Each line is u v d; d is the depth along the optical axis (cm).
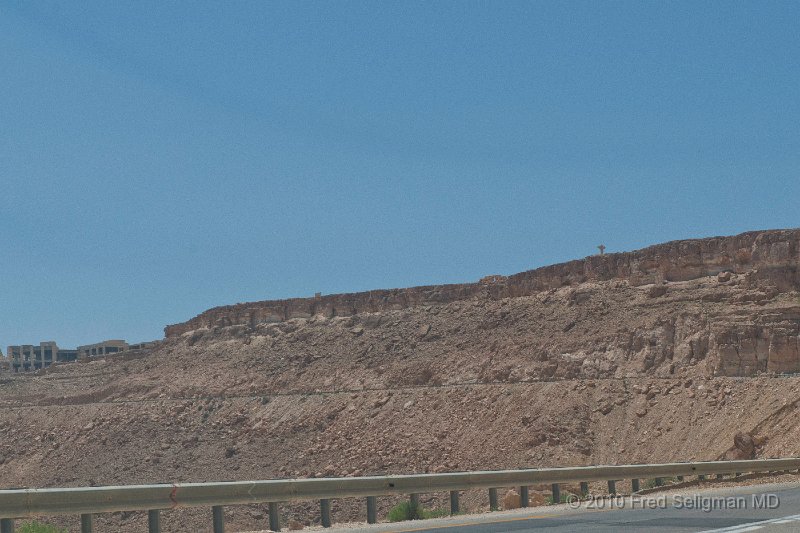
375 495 2914
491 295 10219
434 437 8088
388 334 10644
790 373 6631
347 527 2659
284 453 9231
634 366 7625
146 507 2436
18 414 13012
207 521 7062
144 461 10275
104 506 2362
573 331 8544
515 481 3269
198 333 13100
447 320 10275
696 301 7800
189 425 10688
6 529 2256
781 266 7356
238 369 11575
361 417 9100
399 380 9612
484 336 9488
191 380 11862
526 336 8962
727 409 6475
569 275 9438
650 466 3697
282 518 7075
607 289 8819
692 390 6900
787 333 6756
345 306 11700
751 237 7806
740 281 7675
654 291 8250
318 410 9675
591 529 2217
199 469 9644
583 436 7044
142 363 13262
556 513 2738
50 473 10950
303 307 12156
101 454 10862
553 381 7988
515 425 7581
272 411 10156
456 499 3109
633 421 6950
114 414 11694
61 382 14000
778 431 5878
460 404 8362
